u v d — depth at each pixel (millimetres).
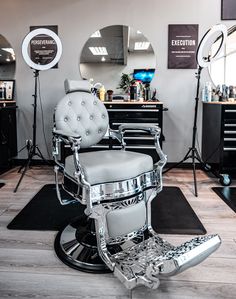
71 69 3818
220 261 1663
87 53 3775
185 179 3342
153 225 2113
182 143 3867
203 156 3713
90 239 1780
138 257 1516
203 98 3635
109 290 1425
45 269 1592
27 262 1657
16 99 3928
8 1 3734
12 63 3861
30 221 2188
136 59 3748
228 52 3643
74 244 1765
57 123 1845
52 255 1730
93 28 3721
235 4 3549
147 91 3711
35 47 3783
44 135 3957
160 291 1417
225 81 3713
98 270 1566
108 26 3701
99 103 2057
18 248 1808
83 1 3680
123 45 3732
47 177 3398
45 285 1456
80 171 1439
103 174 1498
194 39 3648
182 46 3672
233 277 1523
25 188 2990
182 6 3607
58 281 1490
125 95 3809
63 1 3691
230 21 3594
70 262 1629
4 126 3484
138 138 3316
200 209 2432
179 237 1950
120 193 1531
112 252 1607
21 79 3887
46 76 3852
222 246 1820
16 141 3918
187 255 1239
